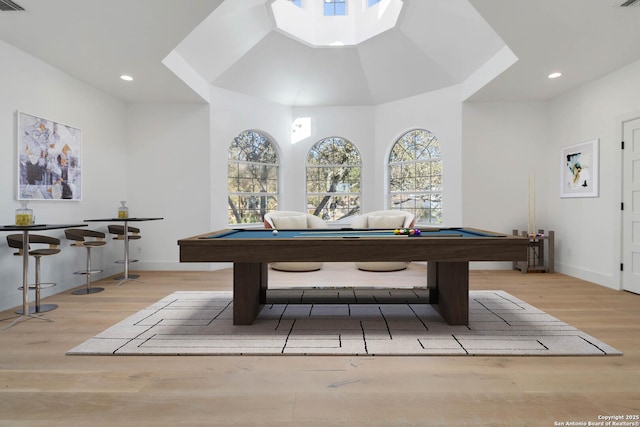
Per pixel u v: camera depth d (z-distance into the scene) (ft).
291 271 18.02
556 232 18.34
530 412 5.90
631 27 11.21
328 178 23.15
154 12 10.38
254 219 22.02
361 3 19.08
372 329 9.82
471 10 14.11
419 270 18.43
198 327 9.97
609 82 14.98
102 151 17.06
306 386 6.77
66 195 14.66
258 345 8.66
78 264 15.48
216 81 18.88
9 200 12.16
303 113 22.71
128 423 5.63
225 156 19.75
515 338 9.04
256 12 16.12
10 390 6.63
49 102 13.85
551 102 18.57
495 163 18.88
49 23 10.84
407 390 6.61
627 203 14.19
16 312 11.21
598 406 6.06
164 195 19.01
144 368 7.53
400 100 21.31
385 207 22.33
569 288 14.66
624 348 8.46
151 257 19.02
